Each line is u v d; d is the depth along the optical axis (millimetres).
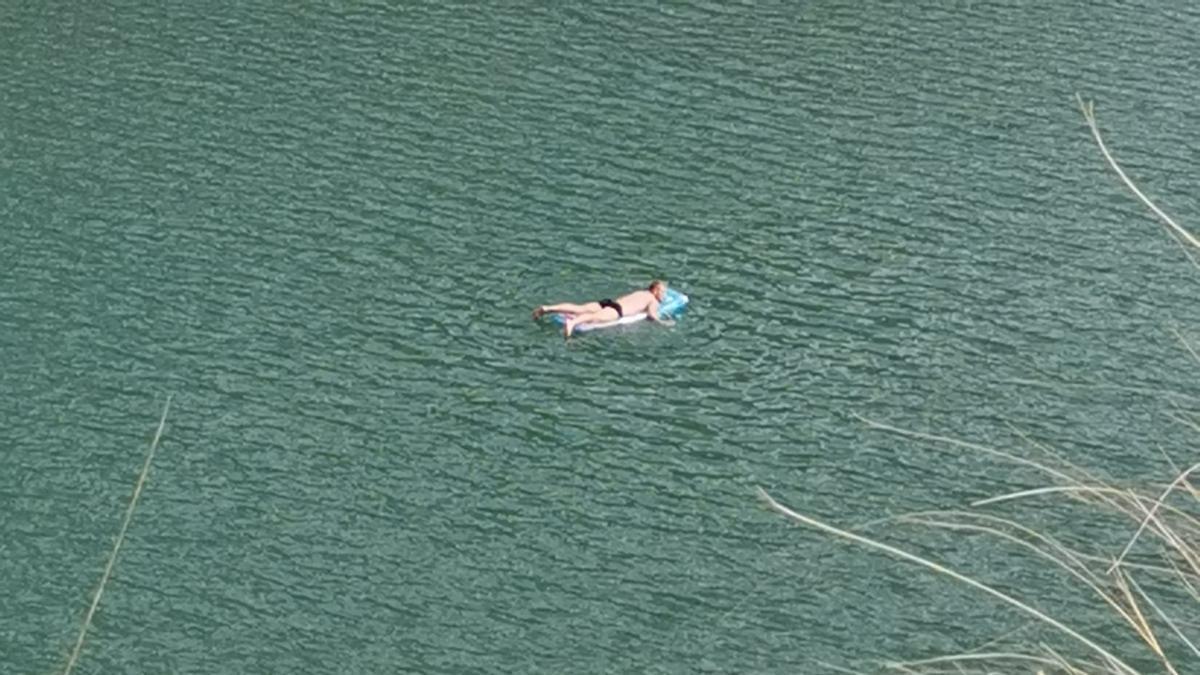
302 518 62219
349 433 67312
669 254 80625
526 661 55281
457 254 80062
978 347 73375
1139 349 73000
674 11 106062
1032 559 57844
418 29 102562
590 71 98188
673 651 55750
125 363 71125
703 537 61625
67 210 82375
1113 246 81250
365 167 87312
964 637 54906
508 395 70250
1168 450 65312
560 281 78250
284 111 92625
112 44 99312
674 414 69188
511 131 91312
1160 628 49781
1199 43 102812
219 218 82250
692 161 88875
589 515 62969
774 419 68688
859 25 104750
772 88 96875
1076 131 92250
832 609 57281
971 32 104000
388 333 73938
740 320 75500
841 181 87125
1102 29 104438
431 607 57875
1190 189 86375
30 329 73125
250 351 72250
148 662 54969
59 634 55969
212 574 59125
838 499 63562
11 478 63688
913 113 94250
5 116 90875
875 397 70000
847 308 76375
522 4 106500
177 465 64938
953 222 83500
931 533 60469
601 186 86312
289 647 55781
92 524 61344
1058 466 64188
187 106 92812
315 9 104688
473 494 63969
